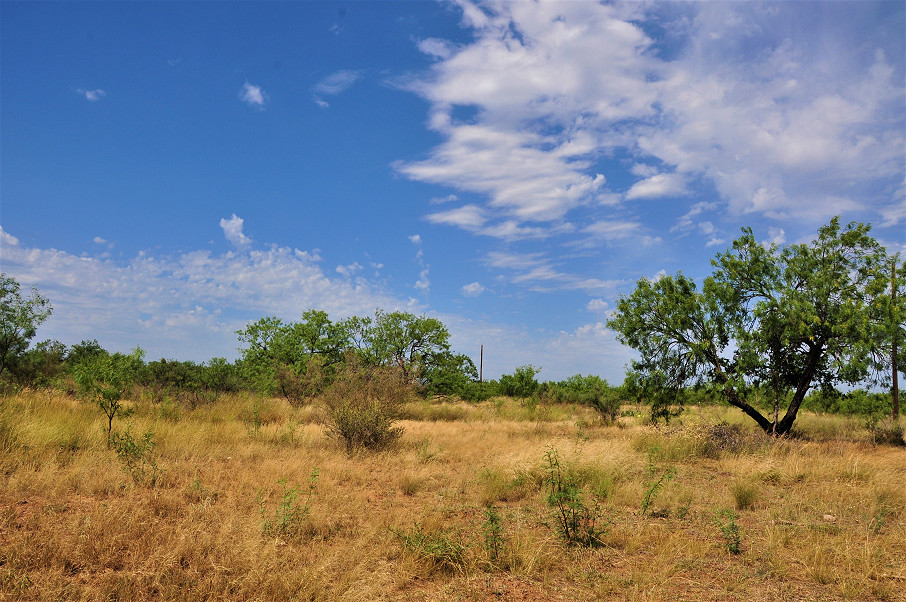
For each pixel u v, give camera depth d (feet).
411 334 101.50
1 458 26.35
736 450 44.29
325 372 81.97
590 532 20.40
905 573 17.35
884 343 52.08
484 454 39.88
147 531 17.93
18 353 66.39
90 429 34.50
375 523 21.03
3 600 13.06
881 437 54.54
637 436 47.60
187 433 37.58
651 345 61.41
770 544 20.13
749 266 57.98
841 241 54.85
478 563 17.53
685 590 16.19
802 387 56.18
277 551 17.03
